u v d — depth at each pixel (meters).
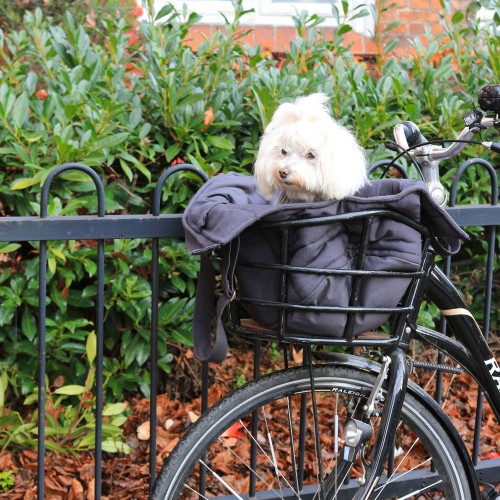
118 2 3.63
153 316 2.04
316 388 1.83
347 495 2.23
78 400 2.69
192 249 1.65
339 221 1.58
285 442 2.73
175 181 2.69
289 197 1.72
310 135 1.62
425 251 1.72
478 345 1.93
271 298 1.64
